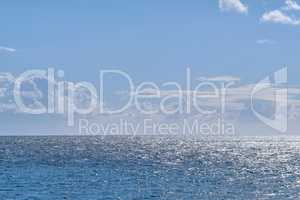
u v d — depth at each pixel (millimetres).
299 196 91188
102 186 101438
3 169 132000
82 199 86938
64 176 117062
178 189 98375
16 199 86938
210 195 91438
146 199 87000
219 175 123500
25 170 130000
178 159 174625
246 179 115562
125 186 101688
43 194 91938
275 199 88062
